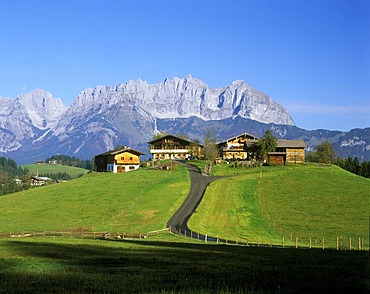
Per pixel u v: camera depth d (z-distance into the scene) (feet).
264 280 107.04
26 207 377.91
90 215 338.75
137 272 118.32
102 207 360.48
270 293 94.53
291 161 601.62
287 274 115.03
